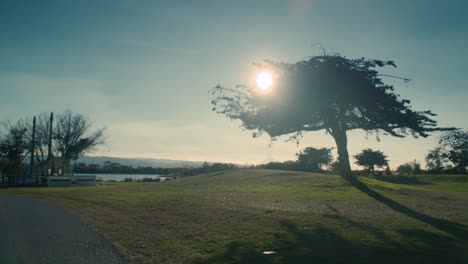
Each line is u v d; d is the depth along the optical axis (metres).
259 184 28.48
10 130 55.91
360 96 21.67
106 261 8.46
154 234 11.30
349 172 27.12
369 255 8.26
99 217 14.75
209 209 15.52
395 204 16.44
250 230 11.20
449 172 57.34
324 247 9.05
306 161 52.41
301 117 23.09
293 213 13.90
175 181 36.56
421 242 9.25
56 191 29.30
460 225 11.37
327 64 21.88
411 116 22.09
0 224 13.28
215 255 8.73
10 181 45.06
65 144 59.06
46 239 10.74
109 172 90.50
